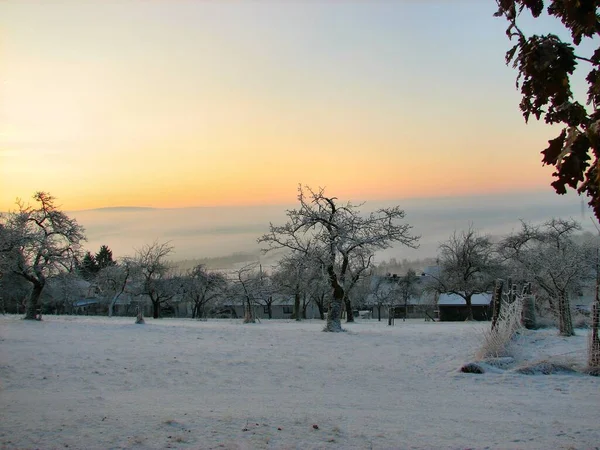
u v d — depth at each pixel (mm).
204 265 75188
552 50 3031
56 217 42125
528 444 7250
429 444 7199
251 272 68938
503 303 19578
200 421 8383
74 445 6762
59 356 17234
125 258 68875
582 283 36000
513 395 11727
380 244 33281
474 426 8500
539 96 3211
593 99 3129
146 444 6875
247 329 32125
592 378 13586
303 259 32906
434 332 28719
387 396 11633
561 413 9695
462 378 14109
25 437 7094
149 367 15500
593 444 7254
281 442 7113
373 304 79250
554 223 45844
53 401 10148
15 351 18203
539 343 19484
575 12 2928
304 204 33094
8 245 39562
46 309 82125
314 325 42812
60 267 42094
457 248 64188
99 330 29406
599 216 2898
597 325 14625
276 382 13547
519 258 38375
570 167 2947
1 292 65000
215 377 14148
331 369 15836
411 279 76750
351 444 7109
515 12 3262
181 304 89125
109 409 9398
